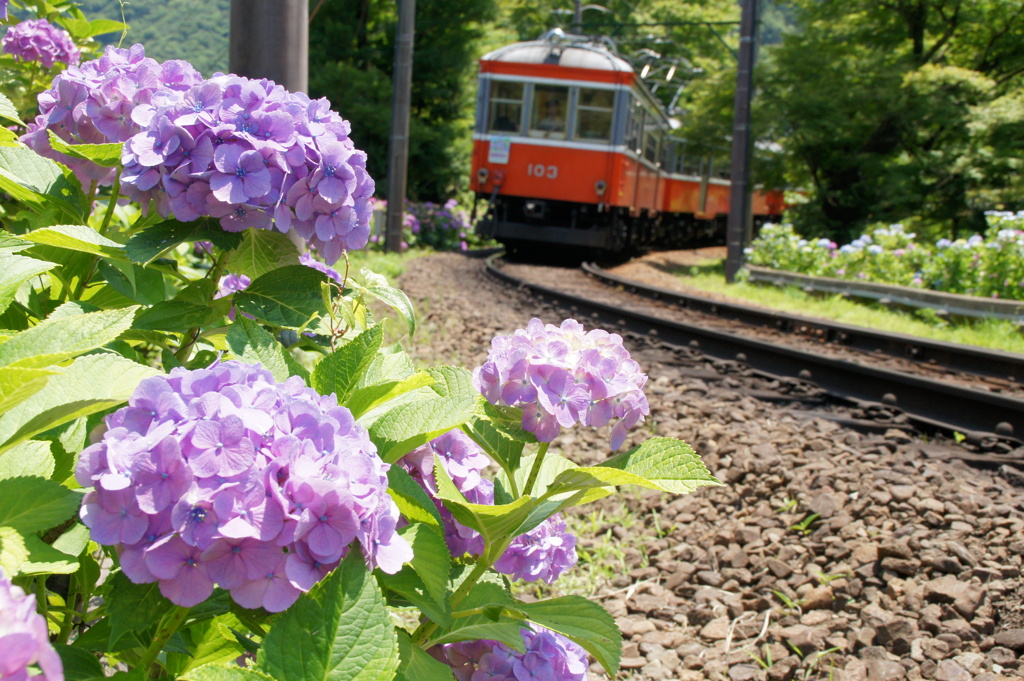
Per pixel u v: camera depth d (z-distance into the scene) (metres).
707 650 2.94
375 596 1.07
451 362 7.00
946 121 20.62
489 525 1.49
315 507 1.06
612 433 1.61
